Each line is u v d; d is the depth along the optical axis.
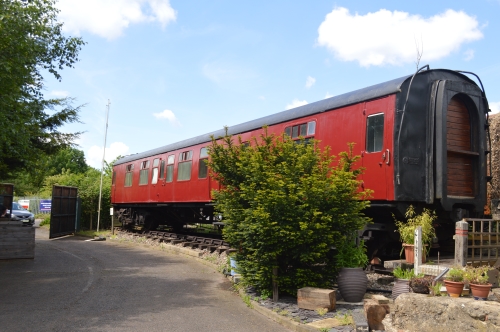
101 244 16.91
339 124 9.76
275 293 7.10
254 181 7.51
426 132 8.79
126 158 22.20
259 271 7.21
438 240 9.27
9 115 8.83
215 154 8.37
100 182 23.86
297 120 11.03
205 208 16.06
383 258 9.43
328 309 6.31
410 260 7.73
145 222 20.72
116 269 10.60
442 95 8.71
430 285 5.70
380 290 7.41
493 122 10.70
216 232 19.64
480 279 5.13
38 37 10.41
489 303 4.33
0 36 8.30
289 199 6.83
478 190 9.05
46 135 12.28
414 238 7.23
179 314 6.51
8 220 13.96
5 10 8.73
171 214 19.41
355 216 7.16
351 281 6.82
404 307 4.96
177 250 13.99
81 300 7.28
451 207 8.55
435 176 8.63
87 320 6.07
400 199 8.35
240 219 7.64
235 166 8.17
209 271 10.52
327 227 6.82
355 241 7.47
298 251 6.95
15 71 8.91
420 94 8.84
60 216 19.97
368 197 8.83
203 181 14.72
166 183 17.44
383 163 8.65
